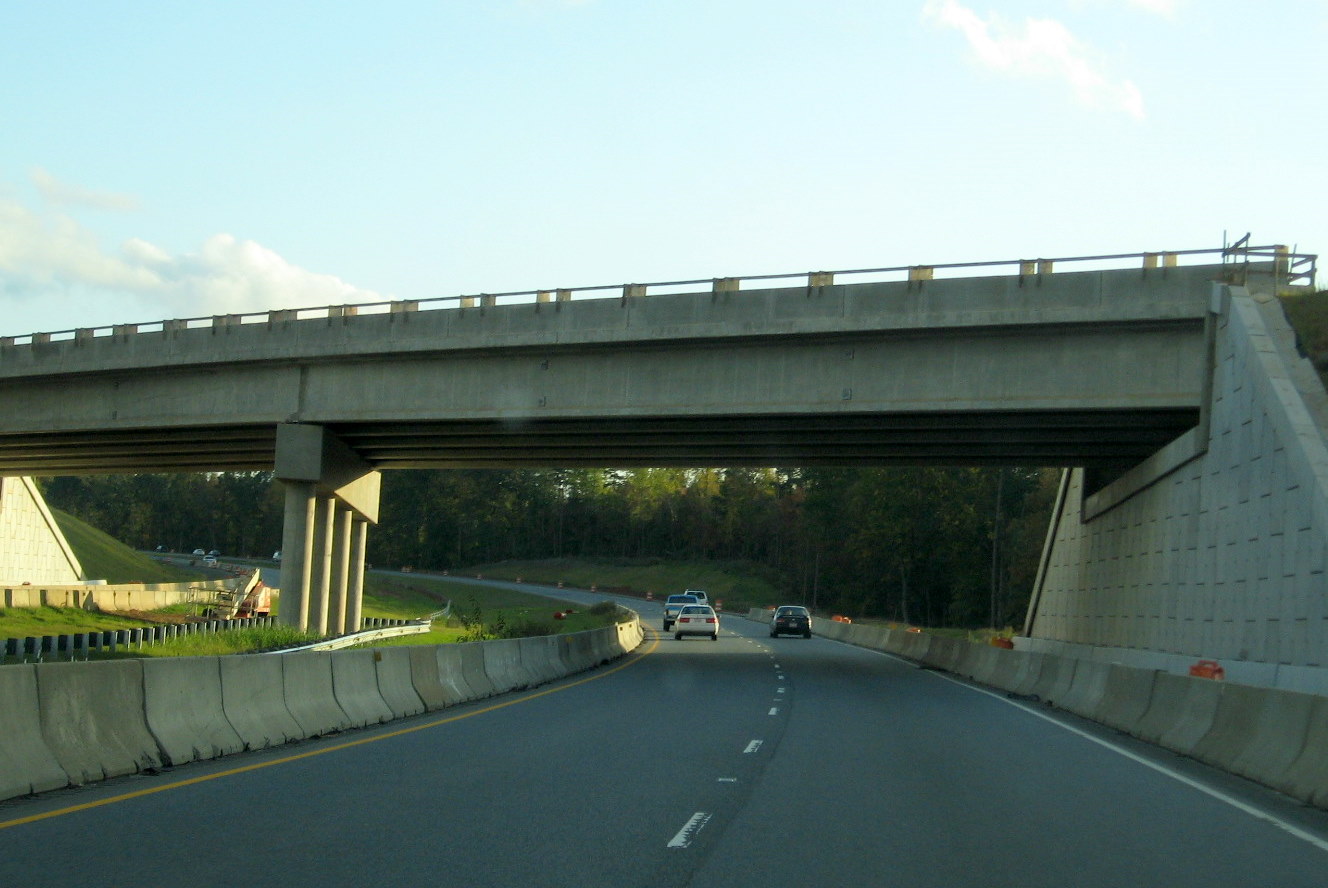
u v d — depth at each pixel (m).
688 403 36.72
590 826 10.82
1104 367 32.31
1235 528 27.67
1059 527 47.69
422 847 9.76
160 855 9.27
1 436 50.91
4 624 51.19
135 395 46.34
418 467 53.09
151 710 14.36
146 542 189.88
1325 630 22.14
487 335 38.97
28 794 11.78
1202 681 17.75
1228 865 9.64
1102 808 12.51
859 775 14.59
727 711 23.27
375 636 48.06
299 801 11.94
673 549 182.38
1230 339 28.97
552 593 135.00
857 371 34.81
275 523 190.50
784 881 8.81
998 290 32.88
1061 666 26.80
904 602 110.62
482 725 20.03
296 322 42.44
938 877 9.03
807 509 135.38
